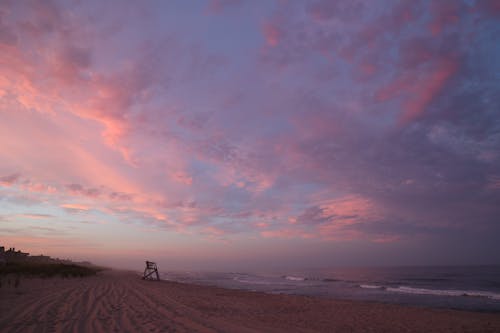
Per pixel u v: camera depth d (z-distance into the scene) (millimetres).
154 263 35562
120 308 10609
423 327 10695
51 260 79812
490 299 24609
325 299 18656
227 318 10070
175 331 7383
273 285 39312
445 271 89938
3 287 16141
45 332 6871
